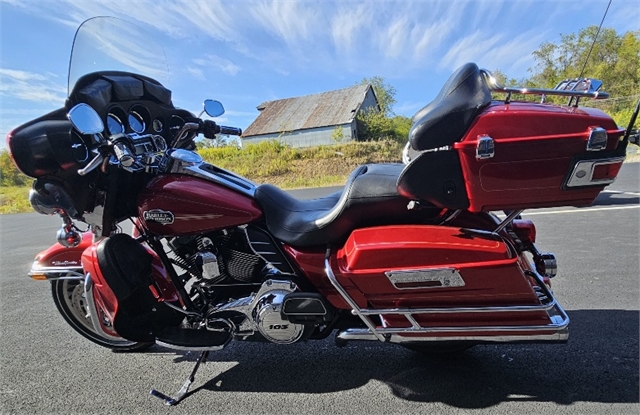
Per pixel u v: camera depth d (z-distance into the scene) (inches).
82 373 93.6
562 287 122.8
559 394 75.5
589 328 98.0
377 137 1368.1
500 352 90.7
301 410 75.8
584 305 110.1
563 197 60.4
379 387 81.6
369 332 73.0
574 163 58.1
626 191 270.8
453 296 67.9
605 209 223.5
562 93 61.3
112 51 92.0
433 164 64.0
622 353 86.9
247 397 80.9
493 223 71.4
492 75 62.4
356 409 75.2
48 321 125.6
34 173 76.7
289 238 77.9
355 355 94.7
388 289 69.7
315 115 1466.5
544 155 58.8
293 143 1417.3
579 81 66.7
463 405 74.4
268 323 76.7
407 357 92.3
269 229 80.2
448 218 70.7
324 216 77.0
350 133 1341.0
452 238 66.9
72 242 84.8
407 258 67.1
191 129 97.8
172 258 88.4
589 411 70.2
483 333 68.0
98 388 87.3
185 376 90.5
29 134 75.4
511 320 67.7
